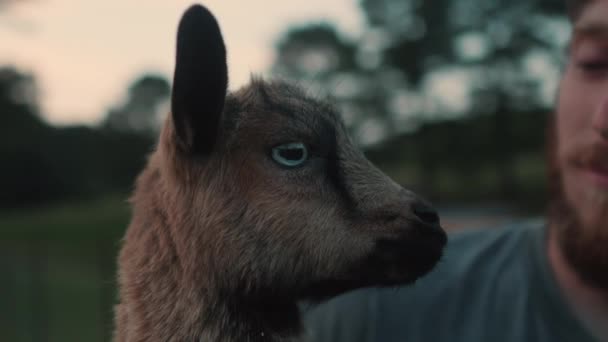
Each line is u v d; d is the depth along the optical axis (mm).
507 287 677
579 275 636
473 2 6297
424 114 6691
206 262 622
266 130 620
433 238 626
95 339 1310
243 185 618
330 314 711
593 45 605
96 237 3062
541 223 722
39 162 6676
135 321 635
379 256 620
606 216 607
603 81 606
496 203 5719
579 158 617
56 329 1397
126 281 645
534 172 6215
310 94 648
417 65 6625
